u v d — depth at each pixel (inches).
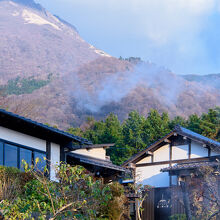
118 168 764.6
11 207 323.3
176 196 741.3
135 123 1744.6
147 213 802.8
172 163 942.4
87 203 381.4
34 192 406.3
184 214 698.2
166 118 1930.4
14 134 593.6
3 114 574.6
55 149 646.5
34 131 616.7
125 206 683.4
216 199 576.7
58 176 375.6
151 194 808.3
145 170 984.9
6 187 455.5
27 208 338.3
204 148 891.4
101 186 599.5
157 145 973.2
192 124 1721.2
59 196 371.9
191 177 716.0
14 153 587.5
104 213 575.5
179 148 938.1
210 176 679.7
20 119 584.4
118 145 1588.3
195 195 642.8
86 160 696.4
